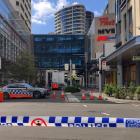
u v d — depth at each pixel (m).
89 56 121.81
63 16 197.88
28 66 84.19
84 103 32.69
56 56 135.62
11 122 10.29
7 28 92.94
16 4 134.75
